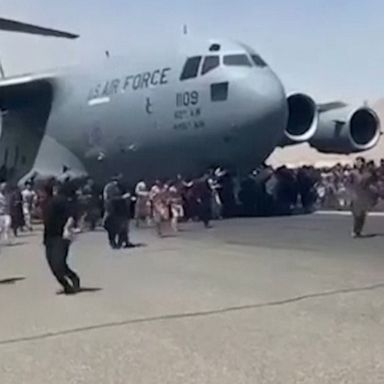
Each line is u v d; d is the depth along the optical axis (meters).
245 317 8.40
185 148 23.97
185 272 12.48
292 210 29.48
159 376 6.02
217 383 5.75
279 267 12.75
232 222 23.95
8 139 29.94
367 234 18.75
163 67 24.27
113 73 26.00
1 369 6.45
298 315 8.44
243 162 24.30
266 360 6.42
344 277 11.35
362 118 29.70
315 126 26.56
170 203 21.09
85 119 26.56
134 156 25.30
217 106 22.84
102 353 6.92
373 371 5.99
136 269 13.07
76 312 9.07
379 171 27.78
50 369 6.39
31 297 10.36
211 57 23.30
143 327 8.05
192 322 8.23
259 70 23.17
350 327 7.73
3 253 16.97
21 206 22.50
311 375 5.90
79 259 14.79
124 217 16.98
